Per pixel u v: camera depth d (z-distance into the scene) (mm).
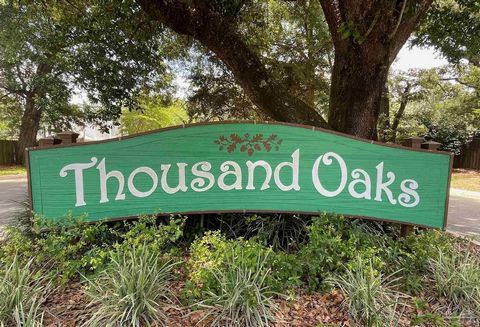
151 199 3094
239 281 2252
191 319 2148
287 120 4469
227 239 3086
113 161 3025
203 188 3160
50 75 10977
